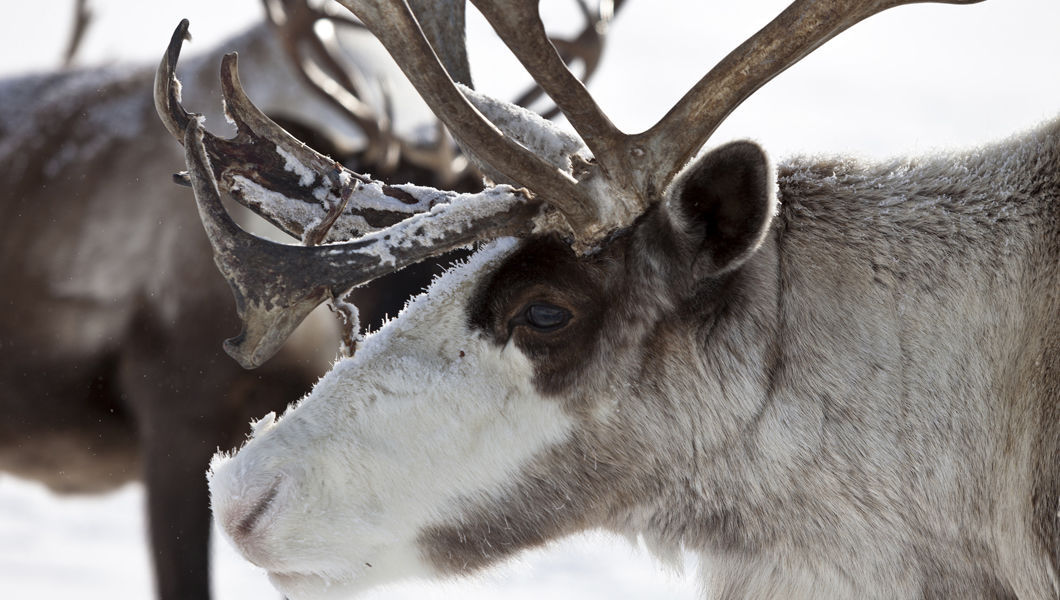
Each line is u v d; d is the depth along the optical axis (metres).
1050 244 6.38
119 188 13.63
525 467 6.69
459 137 6.14
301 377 12.73
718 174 6.13
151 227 13.23
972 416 6.44
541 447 6.68
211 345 12.73
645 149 6.37
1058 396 6.11
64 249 13.59
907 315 6.52
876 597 6.67
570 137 6.98
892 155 7.05
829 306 6.59
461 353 6.62
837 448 6.57
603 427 6.68
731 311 6.58
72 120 14.33
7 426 13.86
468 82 7.28
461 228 6.40
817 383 6.57
